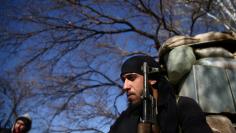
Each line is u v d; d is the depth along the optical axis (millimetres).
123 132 1522
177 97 1553
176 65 2639
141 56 1653
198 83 2574
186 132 1417
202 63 2682
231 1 7973
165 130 1448
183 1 9711
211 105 2473
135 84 1586
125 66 1625
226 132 2252
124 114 1618
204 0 9023
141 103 1536
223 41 2781
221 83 2584
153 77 1606
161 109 1506
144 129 1414
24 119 4277
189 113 1453
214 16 8812
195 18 10094
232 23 7926
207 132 1405
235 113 2486
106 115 11328
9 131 4410
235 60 2742
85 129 11234
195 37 2799
